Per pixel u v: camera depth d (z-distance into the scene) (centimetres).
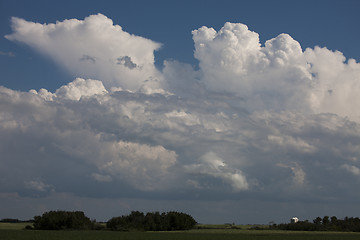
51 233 11250
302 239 10238
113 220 16500
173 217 17375
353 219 19638
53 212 15500
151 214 17475
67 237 9362
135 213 17550
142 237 10075
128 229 15812
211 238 10194
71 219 15462
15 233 10888
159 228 16912
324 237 11450
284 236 11938
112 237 9775
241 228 19638
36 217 15250
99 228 16412
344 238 10906
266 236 11881
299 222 19088
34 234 10475
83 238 9069
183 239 9444
